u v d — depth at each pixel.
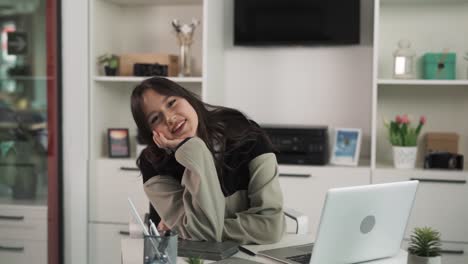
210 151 2.21
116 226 4.04
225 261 1.92
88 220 4.06
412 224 3.74
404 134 3.78
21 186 3.72
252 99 4.28
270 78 4.25
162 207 2.23
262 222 2.17
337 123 4.18
